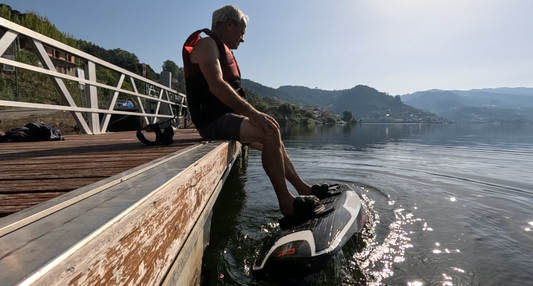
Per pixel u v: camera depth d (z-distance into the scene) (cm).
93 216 64
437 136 2208
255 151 920
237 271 199
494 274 193
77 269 48
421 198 364
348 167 593
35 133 343
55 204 68
